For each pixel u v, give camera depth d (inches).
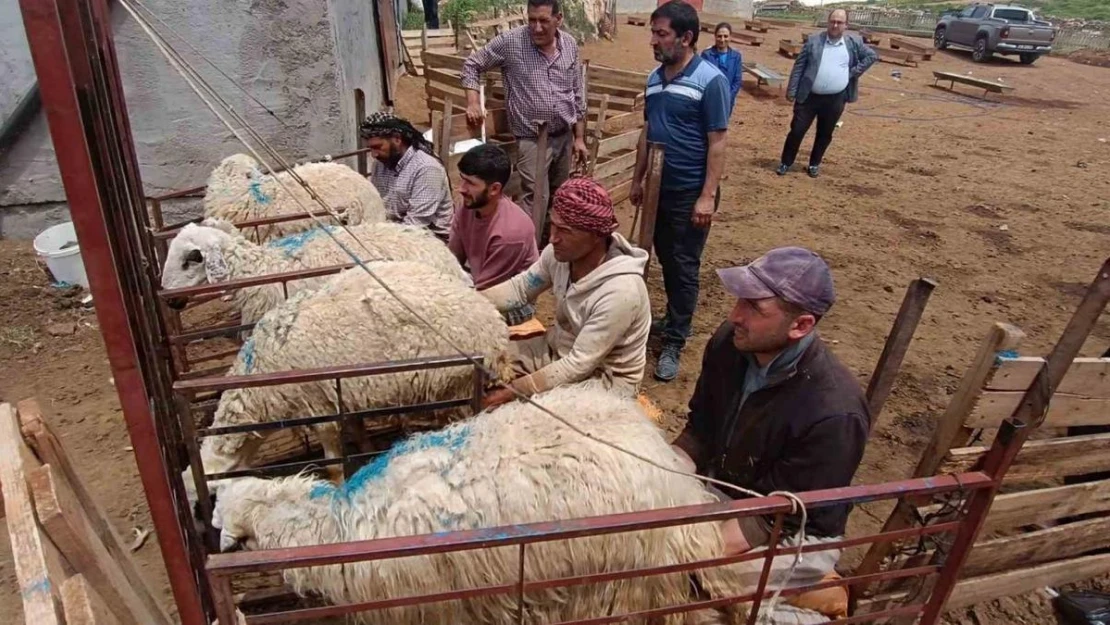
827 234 296.5
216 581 57.7
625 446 87.5
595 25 785.6
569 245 107.8
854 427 84.4
